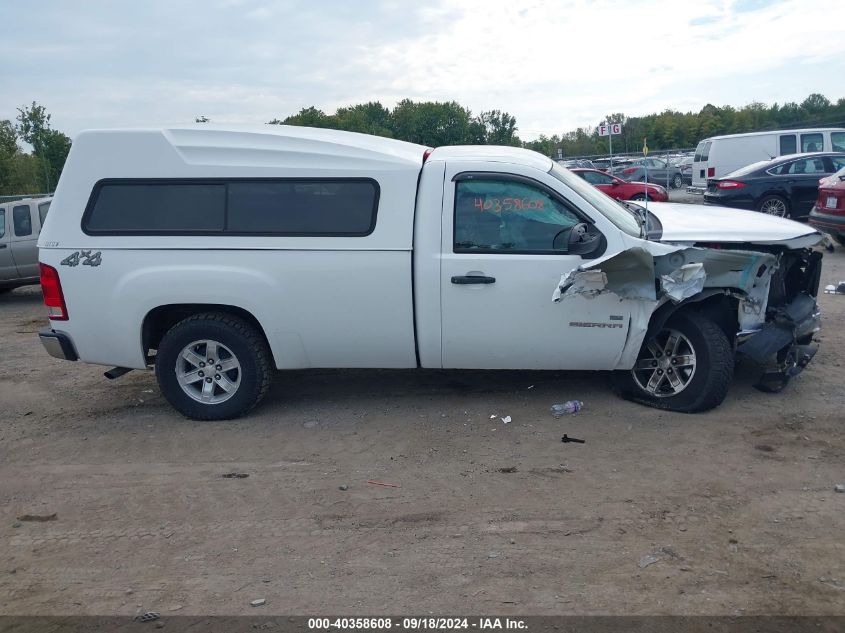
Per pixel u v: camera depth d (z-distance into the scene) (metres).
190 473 4.87
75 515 4.38
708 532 3.92
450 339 5.38
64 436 5.62
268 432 5.50
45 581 3.72
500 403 5.84
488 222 5.24
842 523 3.96
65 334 5.57
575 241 5.07
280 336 5.46
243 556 3.87
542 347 5.36
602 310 5.23
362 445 5.19
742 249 5.33
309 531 4.09
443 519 4.16
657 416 5.43
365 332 5.41
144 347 5.63
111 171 5.45
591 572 3.61
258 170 5.34
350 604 3.43
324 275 5.31
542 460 4.83
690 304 5.40
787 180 15.15
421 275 5.25
